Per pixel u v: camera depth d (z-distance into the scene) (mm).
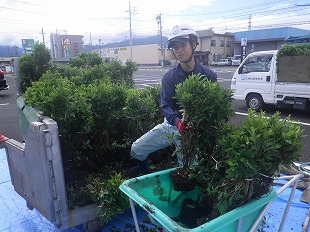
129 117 2824
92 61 5340
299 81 6992
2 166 4133
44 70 4414
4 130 6730
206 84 1749
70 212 2221
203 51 47625
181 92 1788
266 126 1486
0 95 13734
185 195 2029
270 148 1391
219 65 43031
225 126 1758
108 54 61594
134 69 4840
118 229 2502
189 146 1866
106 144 2984
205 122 1796
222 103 1759
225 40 49375
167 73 2363
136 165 3039
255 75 7906
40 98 2525
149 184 1915
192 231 1268
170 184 2020
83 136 2766
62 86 2658
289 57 7074
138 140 2605
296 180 1964
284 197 2977
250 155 1387
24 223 2723
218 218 1354
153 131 2498
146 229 2455
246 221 1576
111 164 3031
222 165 1724
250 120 1512
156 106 3150
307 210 2760
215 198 1709
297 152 1479
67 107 2412
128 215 2705
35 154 2080
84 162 2846
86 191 2438
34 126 1989
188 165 1935
